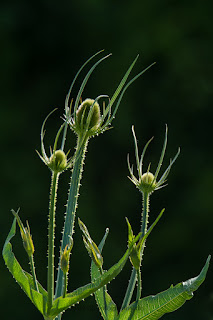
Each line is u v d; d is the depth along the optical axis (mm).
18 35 11617
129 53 11750
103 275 2029
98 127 2164
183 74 11680
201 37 11898
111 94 11586
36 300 2037
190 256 10961
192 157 11258
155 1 11883
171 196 11141
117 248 10781
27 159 11070
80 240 10406
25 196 10758
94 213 10914
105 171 11211
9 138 11141
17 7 11641
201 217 11008
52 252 1998
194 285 2043
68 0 11719
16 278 2062
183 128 11453
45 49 11680
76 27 11750
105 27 11781
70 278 10234
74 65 11734
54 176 2021
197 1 11938
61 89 11609
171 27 11859
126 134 11344
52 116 11484
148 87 11625
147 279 10875
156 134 11469
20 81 11523
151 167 11289
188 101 11539
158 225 11055
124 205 11023
